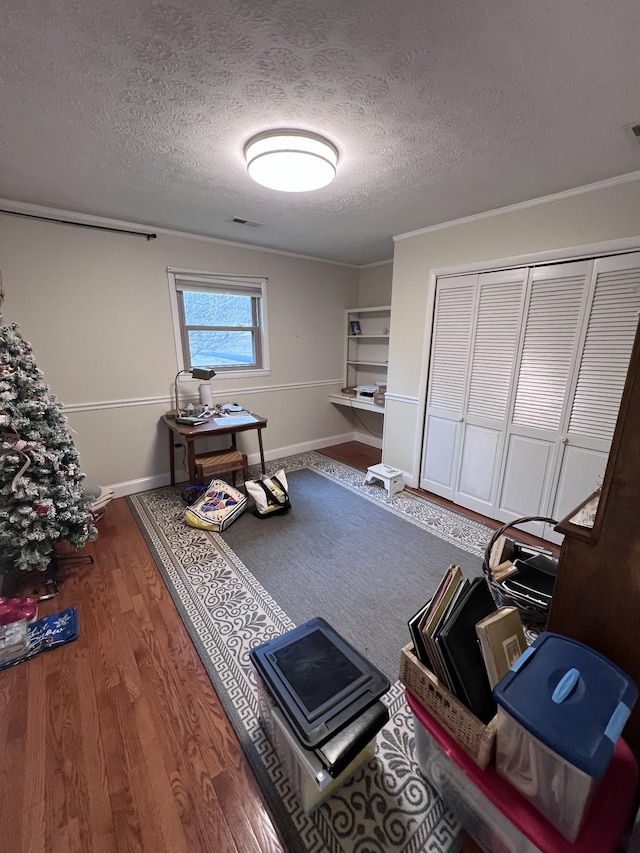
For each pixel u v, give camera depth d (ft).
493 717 3.16
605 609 3.22
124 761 3.90
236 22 3.21
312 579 6.95
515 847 2.88
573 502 7.80
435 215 8.54
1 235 7.87
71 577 6.91
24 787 3.66
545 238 7.40
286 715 3.41
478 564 7.46
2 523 5.88
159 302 10.26
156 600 6.34
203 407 11.05
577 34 3.29
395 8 3.08
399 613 6.10
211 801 3.58
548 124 4.75
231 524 8.96
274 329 12.90
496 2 3.01
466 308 9.04
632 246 6.38
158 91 4.15
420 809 3.53
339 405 15.76
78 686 4.73
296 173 5.58
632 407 2.81
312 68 3.78
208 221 9.12
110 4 3.03
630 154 5.52
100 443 10.02
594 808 2.75
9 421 5.71
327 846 3.26
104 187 6.97
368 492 10.94
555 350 7.62
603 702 2.60
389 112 4.53
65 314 8.91
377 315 14.57
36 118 4.66
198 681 4.84
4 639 5.10
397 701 4.66
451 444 10.02
